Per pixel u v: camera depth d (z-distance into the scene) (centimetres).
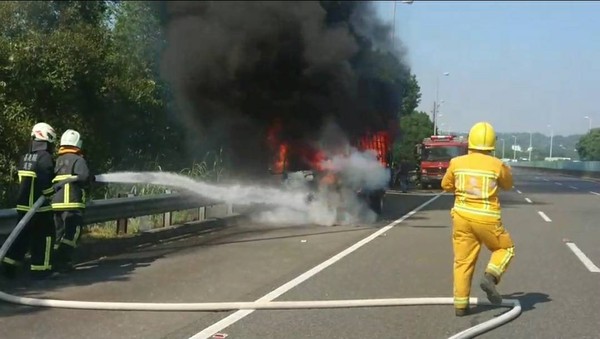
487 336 610
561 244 1261
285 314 686
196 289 805
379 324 648
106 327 627
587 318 677
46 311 690
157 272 921
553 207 2234
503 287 837
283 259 1041
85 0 1648
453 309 712
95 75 1460
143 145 1742
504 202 2489
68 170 884
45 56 1355
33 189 845
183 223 1387
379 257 1066
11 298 722
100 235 1156
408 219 1745
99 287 814
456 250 683
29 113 1330
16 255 848
